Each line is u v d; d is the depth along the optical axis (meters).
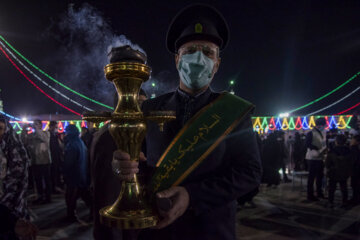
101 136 1.18
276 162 6.44
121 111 0.76
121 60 0.75
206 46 0.94
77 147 4.05
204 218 0.87
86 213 4.63
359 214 4.52
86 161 4.13
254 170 0.87
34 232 1.34
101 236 1.09
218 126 0.93
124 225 0.69
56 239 3.42
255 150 0.92
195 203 0.75
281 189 6.69
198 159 0.90
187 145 0.92
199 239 0.86
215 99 1.00
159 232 0.90
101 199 1.10
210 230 0.87
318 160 5.48
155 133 0.98
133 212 0.73
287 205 5.13
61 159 6.52
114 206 0.77
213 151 0.90
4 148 1.47
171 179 0.89
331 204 5.13
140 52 0.78
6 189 1.42
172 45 1.09
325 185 6.35
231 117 0.94
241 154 0.91
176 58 1.05
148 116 0.72
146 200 0.82
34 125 5.30
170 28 1.04
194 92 1.02
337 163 5.05
